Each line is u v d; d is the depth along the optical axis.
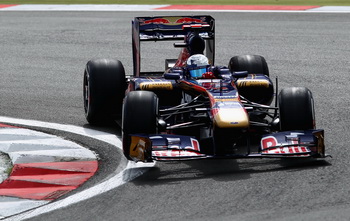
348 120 33.38
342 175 23.92
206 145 27.09
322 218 19.86
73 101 39.50
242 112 24.48
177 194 22.72
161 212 21.12
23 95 41.28
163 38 34.44
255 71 32.84
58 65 51.19
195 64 29.06
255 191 22.56
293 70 47.47
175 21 34.59
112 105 32.53
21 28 69.25
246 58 33.19
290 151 24.53
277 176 24.05
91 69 32.62
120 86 32.53
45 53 56.12
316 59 51.28
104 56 54.50
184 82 28.39
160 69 48.66
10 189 24.38
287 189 22.59
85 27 68.88
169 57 53.00
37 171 26.38
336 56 52.28
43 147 29.72
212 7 81.06
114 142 30.39
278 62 50.44
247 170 25.00
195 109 26.23
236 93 26.38
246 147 28.03
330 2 85.25
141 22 34.38
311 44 57.50
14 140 31.03
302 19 71.25
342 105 36.81
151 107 25.55
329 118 33.91
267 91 29.94
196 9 79.31
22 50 57.66
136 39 34.00
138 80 29.91
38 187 24.48
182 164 26.31
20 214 21.81
